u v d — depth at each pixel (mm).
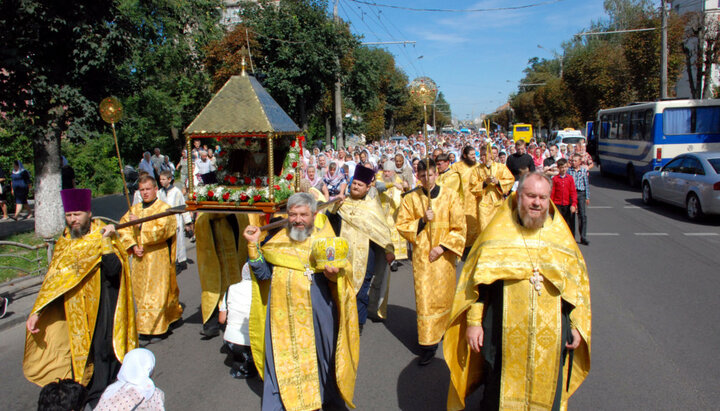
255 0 21641
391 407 4375
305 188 6895
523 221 3293
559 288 3162
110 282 4609
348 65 21609
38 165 11391
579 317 3217
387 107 52656
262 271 4000
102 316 4512
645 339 5641
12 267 7906
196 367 5301
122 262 4609
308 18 20047
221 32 26156
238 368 5027
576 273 3256
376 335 6031
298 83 20031
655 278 8023
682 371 4859
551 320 3197
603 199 17703
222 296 5949
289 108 20422
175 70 25922
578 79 38531
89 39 10281
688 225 12719
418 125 59375
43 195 11430
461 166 9367
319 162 14383
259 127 5160
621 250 10031
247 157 5910
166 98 25312
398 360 5336
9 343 6129
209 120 5273
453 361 3602
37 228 11500
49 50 10477
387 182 8836
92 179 20703
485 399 3490
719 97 29438
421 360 5199
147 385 3137
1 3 9500
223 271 5957
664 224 12867
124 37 10898
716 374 4785
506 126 86188
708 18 27156
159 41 24094
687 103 18656
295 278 3975
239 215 6004
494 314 3402
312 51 19422
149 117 25547
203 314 5961
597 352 5324
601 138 25844
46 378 4414
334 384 4207
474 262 3420
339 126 22312
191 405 4512
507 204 3477
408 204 5301
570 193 10289
